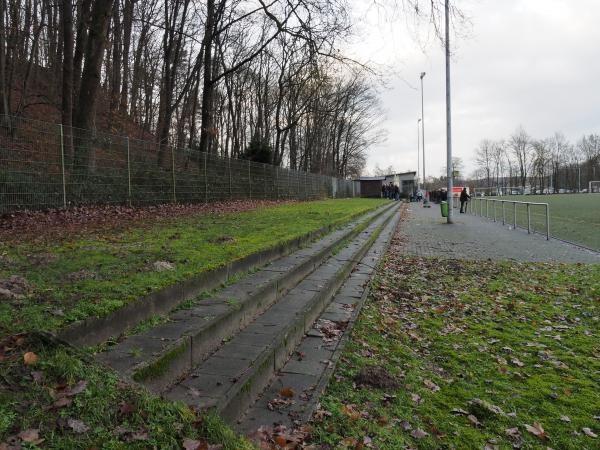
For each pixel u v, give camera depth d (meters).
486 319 6.51
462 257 11.89
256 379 3.58
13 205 10.37
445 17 13.64
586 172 107.50
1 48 17.91
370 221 18.83
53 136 11.43
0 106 18.08
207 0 22.42
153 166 15.23
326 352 4.67
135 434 2.37
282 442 2.90
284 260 7.70
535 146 105.25
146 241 7.61
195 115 30.95
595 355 5.17
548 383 4.42
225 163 20.47
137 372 2.90
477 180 118.25
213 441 2.55
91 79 14.67
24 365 2.62
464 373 4.60
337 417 3.42
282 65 29.50
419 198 63.06
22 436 2.13
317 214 16.88
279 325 4.76
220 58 26.77
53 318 3.25
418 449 3.22
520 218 22.22
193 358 3.63
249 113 42.28
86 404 2.45
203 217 13.55
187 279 4.73
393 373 4.42
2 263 5.18
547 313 6.82
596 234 16.56
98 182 12.84
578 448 3.37
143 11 24.55
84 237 8.05
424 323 6.23
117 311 3.62
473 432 3.50
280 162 37.91
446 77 22.73
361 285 7.89
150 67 28.95
